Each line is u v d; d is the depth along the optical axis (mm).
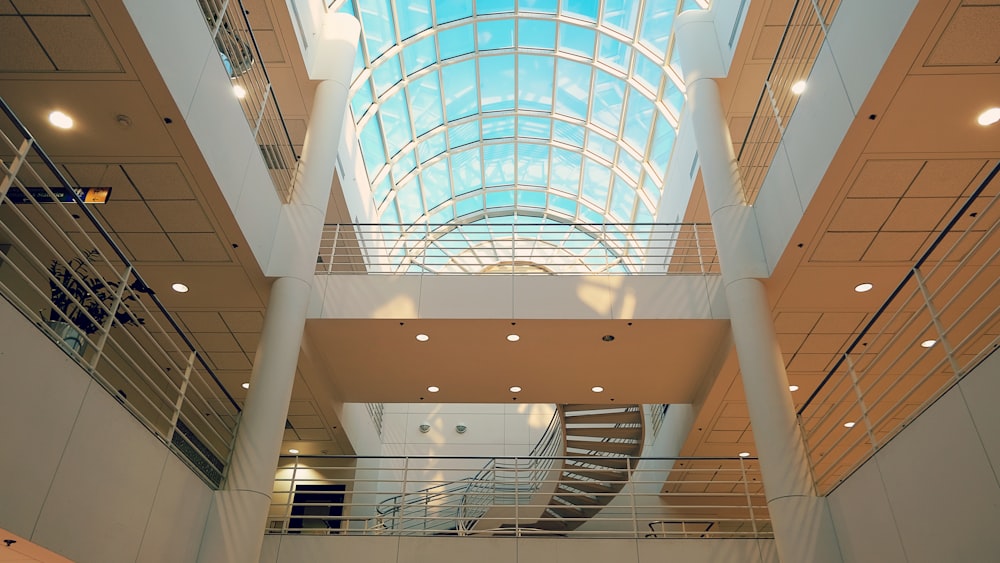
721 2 8336
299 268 6750
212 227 6113
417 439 12102
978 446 3586
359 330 7215
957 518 3758
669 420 9898
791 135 6238
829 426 9016
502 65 11703
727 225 6945
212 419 9523
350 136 9992
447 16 10805
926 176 5512
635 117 11430
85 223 6051
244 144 6254
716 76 8000
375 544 5816
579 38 11031
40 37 4387
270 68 7930
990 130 5055
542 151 13258
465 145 13008
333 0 9102
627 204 12930
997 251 3570
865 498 4793
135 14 4301
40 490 3379
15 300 3256
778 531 5340
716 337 7215
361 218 10516
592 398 8477
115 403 4113
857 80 4988
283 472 9945
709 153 7465
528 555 5770
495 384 8234
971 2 4121
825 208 5824
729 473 9734
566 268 14062
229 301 7098
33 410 3338
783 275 6594
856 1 5059
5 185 3164
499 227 14570
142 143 5246
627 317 6988
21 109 4945
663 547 5789
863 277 6602
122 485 4152
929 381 8078
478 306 7090
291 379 6258
